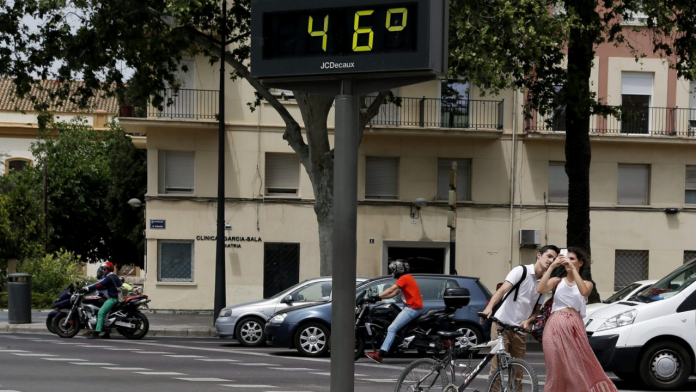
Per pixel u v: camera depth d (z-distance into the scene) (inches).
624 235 1279.5
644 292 508.1
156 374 506.6
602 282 1274.6
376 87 230.1
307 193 1258.0
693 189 1295.5
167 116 1237.1
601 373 327.0
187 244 1249.4
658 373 468.1
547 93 948.0
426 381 361.7
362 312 639.1
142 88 1029.2
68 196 2111.2
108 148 2128.4
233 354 673.0
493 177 1266.0
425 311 591.5
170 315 1187.3
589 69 979.3
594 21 933.2
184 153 1251.8
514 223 1269.7
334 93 233.5
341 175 227.6
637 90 1295.5
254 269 1246.9
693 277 486.9
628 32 1284.4
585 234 959.6
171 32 947.3
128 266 2388.0
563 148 1274.6
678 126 1293.1
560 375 328.5
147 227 1238.9
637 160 1283.2
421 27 220.5
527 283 361.7
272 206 1251.2
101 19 946.1
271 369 557.9
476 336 681.6
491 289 1262.3
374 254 1248.8
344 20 228.2
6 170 2145.7
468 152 1263.5
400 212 1252.5
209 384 465.1
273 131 1253.1
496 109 1267.2
